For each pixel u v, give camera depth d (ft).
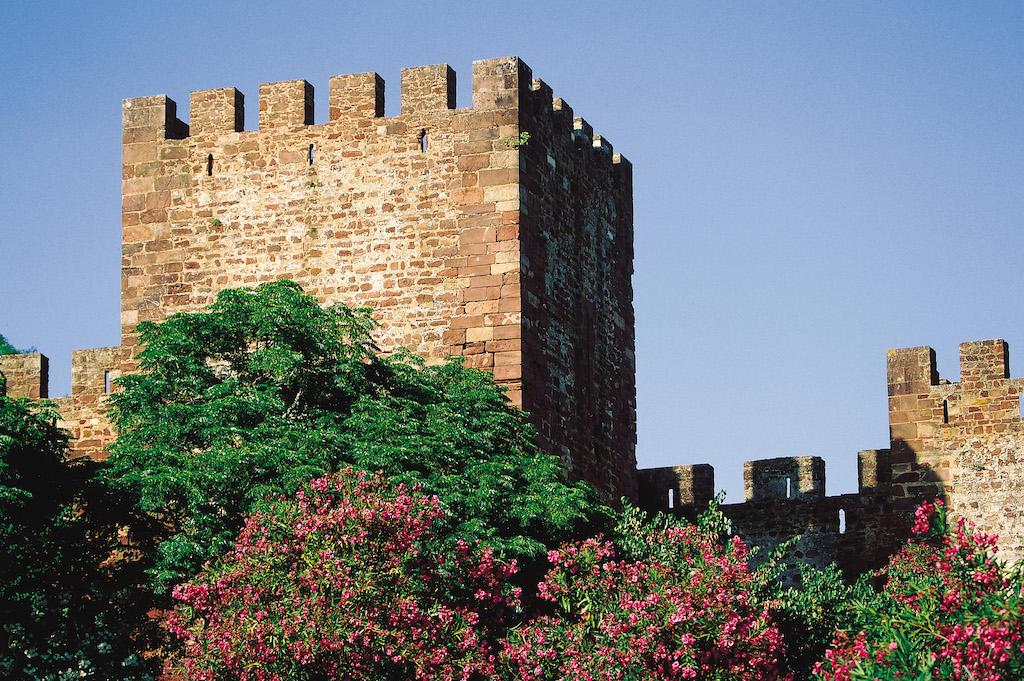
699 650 108.17
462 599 117.29
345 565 110.52
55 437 131.75
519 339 142.72
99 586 126.52
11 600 124.36
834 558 169.37
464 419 130.31
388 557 111.65
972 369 162.50
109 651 125.39
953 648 96.07
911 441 163.43
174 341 130.72
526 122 148.36
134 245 152.25
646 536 120.16
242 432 123.24
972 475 160.56
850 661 102.63
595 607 112.68
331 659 107.55
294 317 131.44
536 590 124.77
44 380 156.66
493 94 147.43
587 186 160.66
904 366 164.66
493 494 124.06
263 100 151.94
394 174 148.05
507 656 111.34
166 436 125.80
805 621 116.16
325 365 131.13
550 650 110.83
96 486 126.62
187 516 125.18
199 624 112.27
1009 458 159.53
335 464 123.65
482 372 138.00
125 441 126.93
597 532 129.29
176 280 150.82
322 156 149.79
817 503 171.53
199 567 120.88
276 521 113.70
